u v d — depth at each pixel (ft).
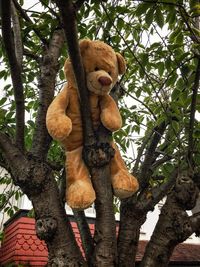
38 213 7.24
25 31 10.53
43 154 8.11
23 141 7.97
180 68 9.43
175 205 7.77
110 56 7.99
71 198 6.89
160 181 12.00
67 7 5.81
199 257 26.07
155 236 7.65
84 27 11.39
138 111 14.12
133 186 7.53
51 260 6.92
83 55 7.76
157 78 12.92
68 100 7.57
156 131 10.09
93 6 11.14
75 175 7.23
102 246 7.01
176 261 24.25
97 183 7.30
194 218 7.70
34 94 14.78
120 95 10.43
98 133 7.61
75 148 7.59
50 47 10.05
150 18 8.34
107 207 7.23
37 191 7.32
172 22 8.64
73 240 7.20
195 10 8.26
